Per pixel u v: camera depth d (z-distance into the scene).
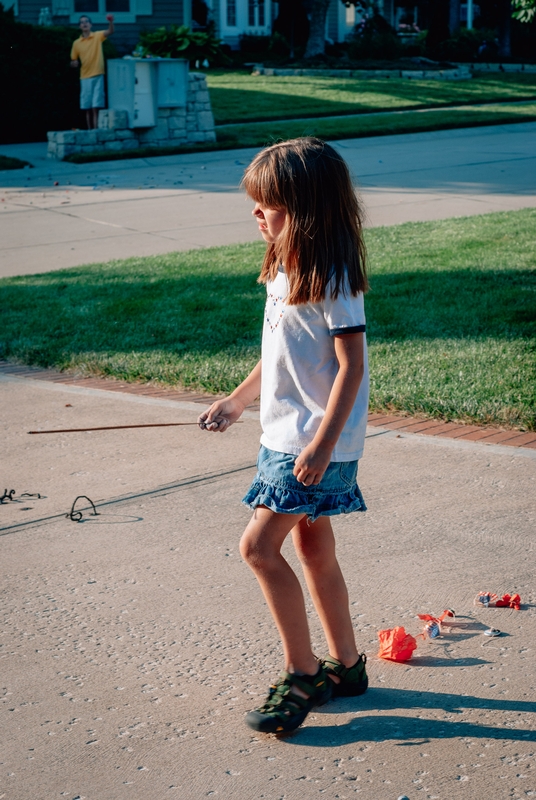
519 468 4.64
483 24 49.34
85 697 2.87
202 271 9.59
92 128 20.27
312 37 34.78
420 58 34.97
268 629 3.25
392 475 4.59
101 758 2.57
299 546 2.77
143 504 4.37
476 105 25.86
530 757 2.52
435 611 3.33
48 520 4.22
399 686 2.90
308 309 2.55
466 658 3.04
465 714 2.73
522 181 15.09
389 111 24.39
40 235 12.20
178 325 7.72
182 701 2.84
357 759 2.54
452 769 2.48
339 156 2.58
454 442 5.04
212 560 3.79
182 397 6.11
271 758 2.55
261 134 20.91
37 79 21.45
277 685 2.70
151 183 16.23
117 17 28.62
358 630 3.21
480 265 9.16
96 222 12.95
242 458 4.95
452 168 16.59
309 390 2.59
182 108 19.91
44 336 7.64
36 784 2.46
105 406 5.95
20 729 2.71
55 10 28.53
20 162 18.36
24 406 6.00
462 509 4.18
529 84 30.45
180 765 2.53
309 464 2.51
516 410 5.34
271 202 2.54
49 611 3.40
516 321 7.21
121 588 3.57
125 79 19.27
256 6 43.91
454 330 7.07
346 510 2.65
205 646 3.15
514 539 3.87
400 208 13.01
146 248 11.20
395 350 6.66
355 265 2.54
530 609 3.33
